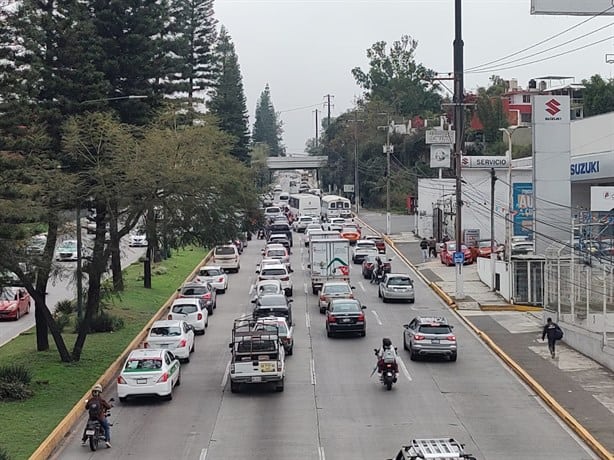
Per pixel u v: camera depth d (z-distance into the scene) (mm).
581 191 63594
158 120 38312
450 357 31891
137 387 25500
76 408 24484
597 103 103562
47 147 29859
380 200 121500
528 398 26125
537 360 31641
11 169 24578
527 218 61125
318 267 50469
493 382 28406
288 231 81750
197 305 38938
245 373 26547
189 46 76188
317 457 19609
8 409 24438
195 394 27016
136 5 37000
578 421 22797
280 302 38656
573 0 32656
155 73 37594
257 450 20359
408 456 13945
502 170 71750
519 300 45344
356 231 76500
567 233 47719
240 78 100125
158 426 23062
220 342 36750
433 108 149000
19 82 25203
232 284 56156
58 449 21016
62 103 31109
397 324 40500
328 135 154750
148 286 50938
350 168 131750
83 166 31766
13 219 24516
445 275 57438
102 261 31766
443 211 73625
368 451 20062
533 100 48094
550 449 20375
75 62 31703
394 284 47312
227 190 39625
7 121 24562
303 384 28125
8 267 27391
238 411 24594
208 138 40656
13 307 42500
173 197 34000
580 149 59656
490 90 130375
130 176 31141
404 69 150750
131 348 34500
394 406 24906
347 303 37188
